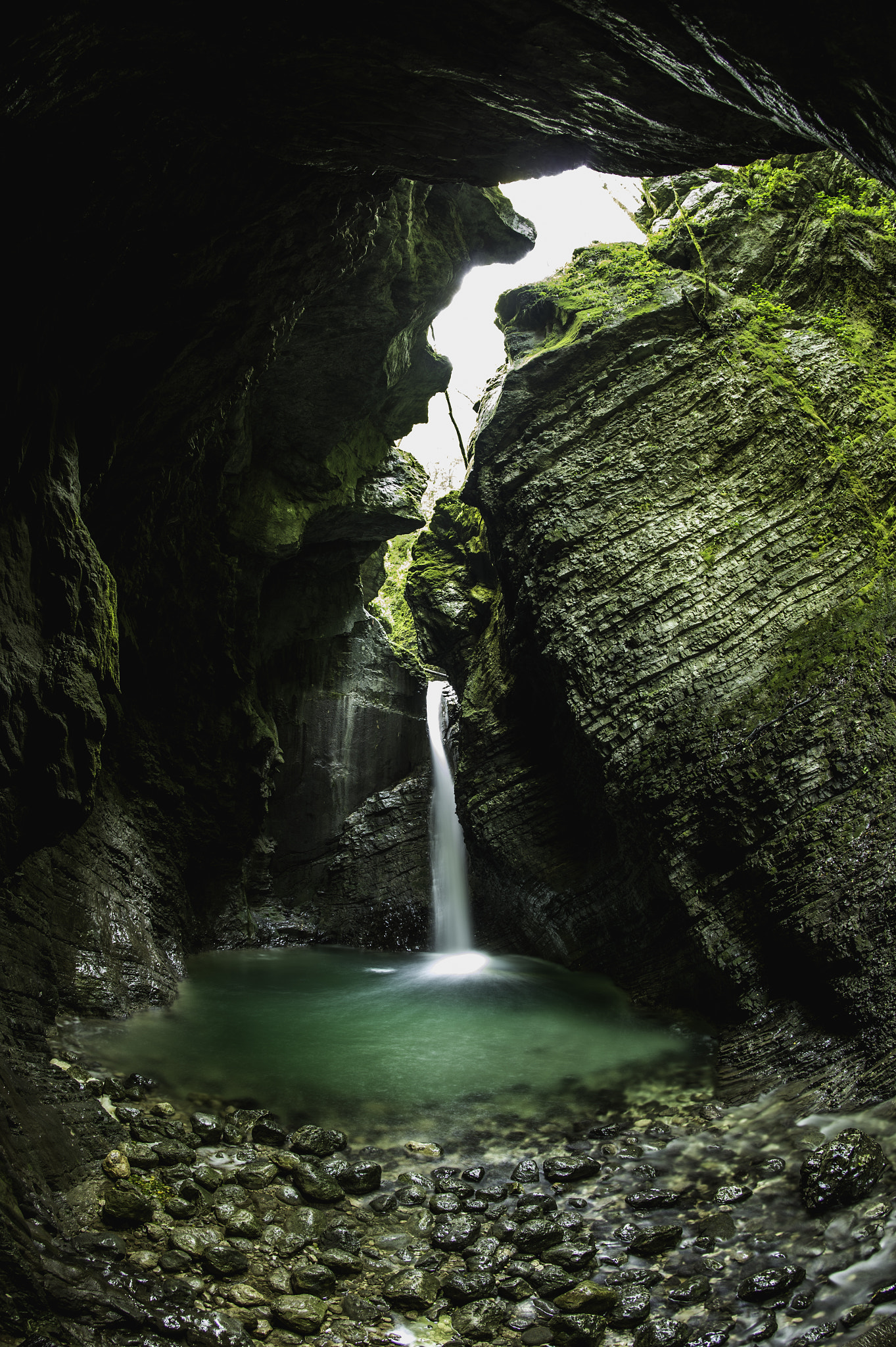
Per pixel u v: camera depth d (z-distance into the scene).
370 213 8.88
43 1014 7.96
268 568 14.44
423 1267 5.83
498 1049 10.09
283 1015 11.12
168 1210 5.94
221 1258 5.45
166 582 12.02
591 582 12.76
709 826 10.86
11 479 6.26
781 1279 5.53
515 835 14.70
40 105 5.14
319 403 13.14
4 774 5.96
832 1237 5.94
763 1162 7.07
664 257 14.37
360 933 17.34
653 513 12.80
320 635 17.62
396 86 5.43
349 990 12.88
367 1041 10.25
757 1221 6.29
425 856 18.02
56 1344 4.12
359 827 18.19
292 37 4.89
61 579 6.63
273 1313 5.12
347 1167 6.89
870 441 12.16
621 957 12.90
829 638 11.02
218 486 12.43
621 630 12.32
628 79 4.87
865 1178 6.33
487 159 6.50
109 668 7.09
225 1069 8.80
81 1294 4.64
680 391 13.30
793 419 12.51
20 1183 5.26
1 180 5.58
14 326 6.25
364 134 6.18
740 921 10.27
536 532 13.42
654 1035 10.47
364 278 11.08
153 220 7.11
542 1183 7.05
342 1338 5.02
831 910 9.32
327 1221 6.29
